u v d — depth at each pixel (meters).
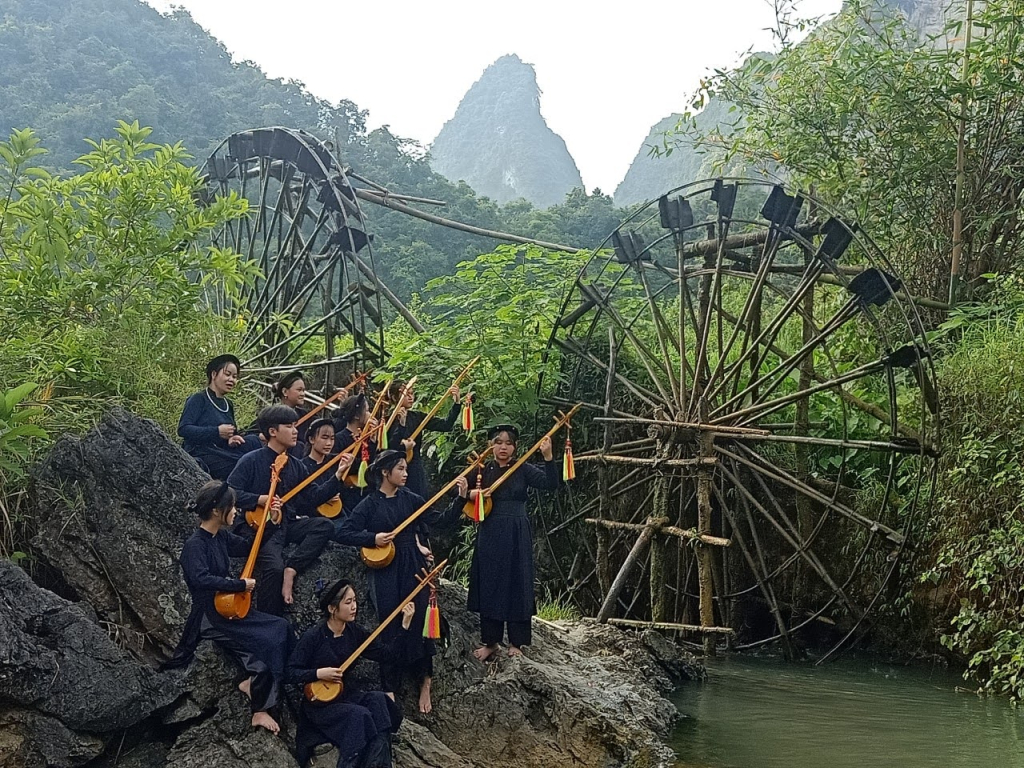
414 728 6.08
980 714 7.70
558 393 12.80
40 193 8.95
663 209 11.45
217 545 5.52
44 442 6.71
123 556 6.09
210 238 15.47
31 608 5.27
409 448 6.91
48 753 5.11
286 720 5.65
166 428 7.86
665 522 10.62
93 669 5.24
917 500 10.07
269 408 6.12
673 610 11.62
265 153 14.61
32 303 8.66
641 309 13.08
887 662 10.02
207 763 5.23
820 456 11.48
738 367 11.17
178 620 5.96
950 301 11.88
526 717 6.48
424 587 6.22
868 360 12.23
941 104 12.37
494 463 7.00
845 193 13.20
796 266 11.45
